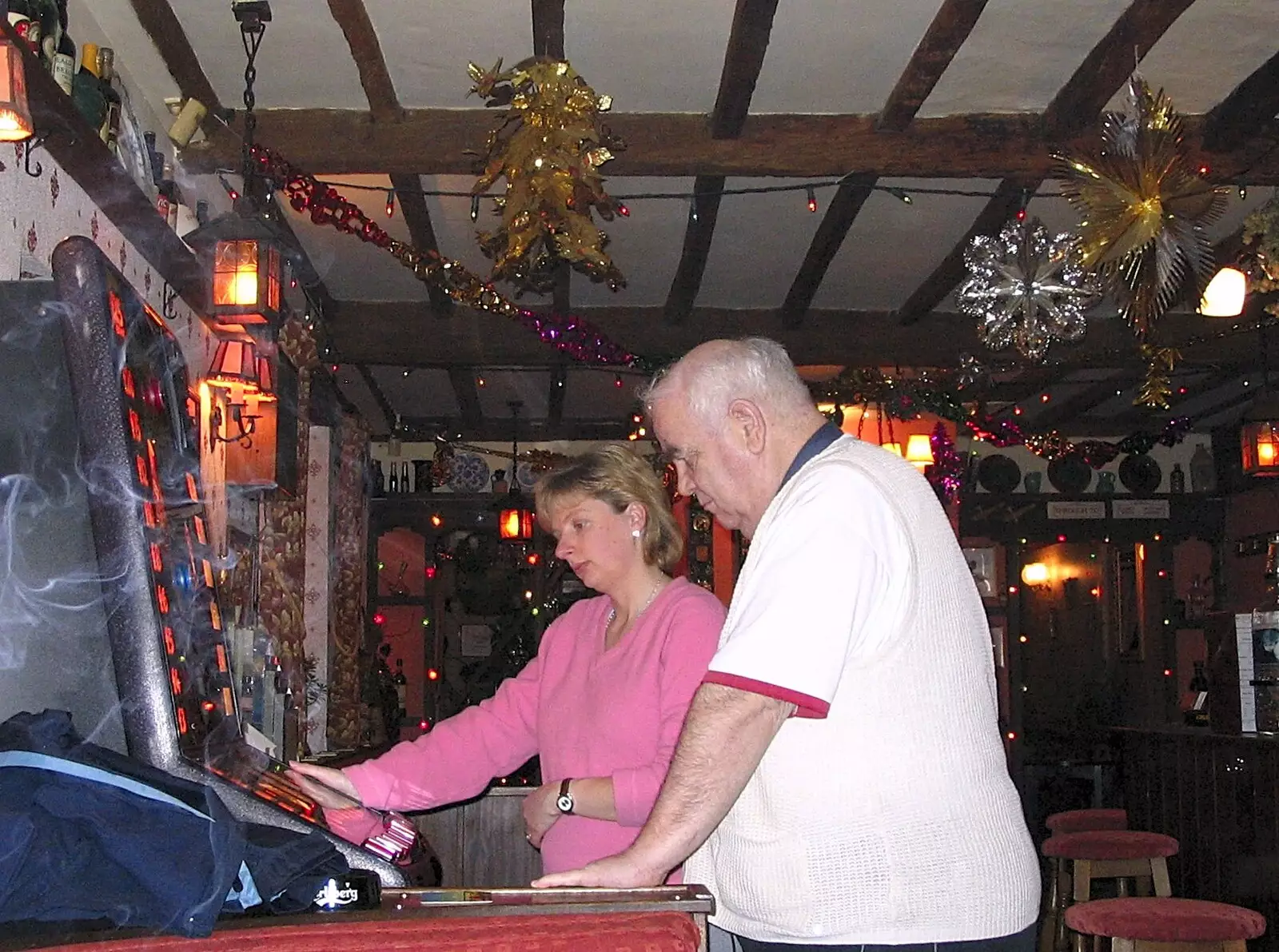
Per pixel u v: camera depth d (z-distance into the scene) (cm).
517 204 385
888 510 157
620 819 193
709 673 147
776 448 171
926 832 149
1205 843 481
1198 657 967
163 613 154
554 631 233
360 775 210
